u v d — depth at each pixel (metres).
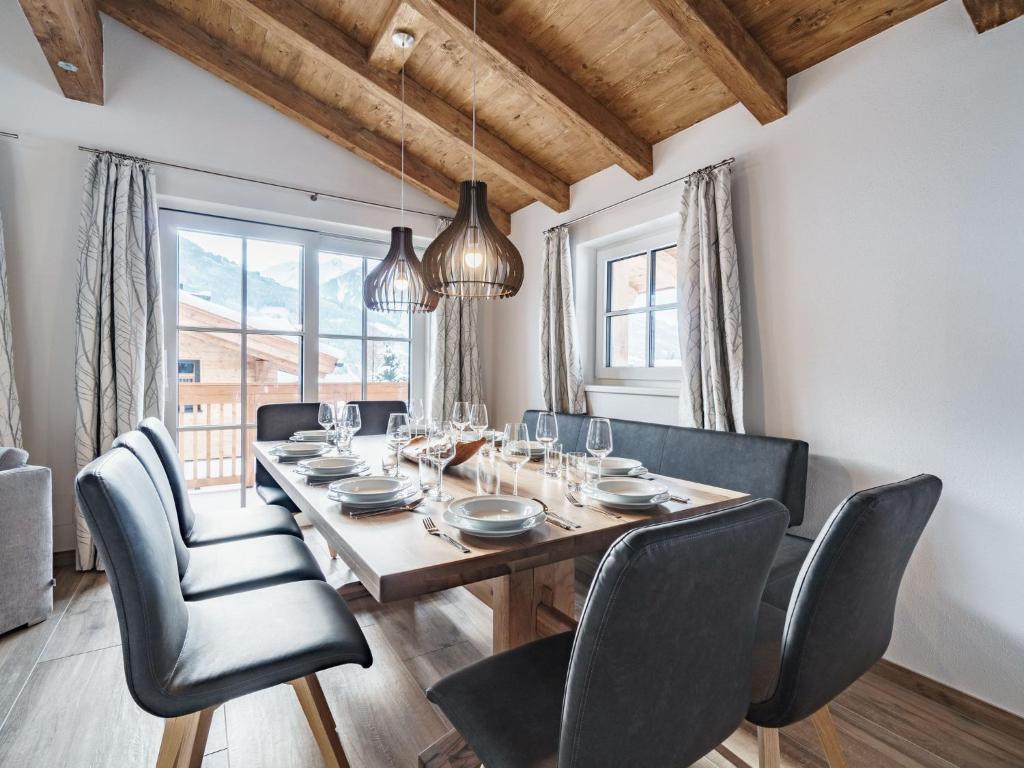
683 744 0.81
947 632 1.70
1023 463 1.54
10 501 1.99
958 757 1.45
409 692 1.71
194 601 1.45
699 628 0.77
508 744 0.87
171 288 3.07
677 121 2.56
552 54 2.37
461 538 1.15
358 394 3.70
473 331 3.90
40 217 2.63
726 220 2.27
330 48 2.55
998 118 1.58
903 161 1.79
